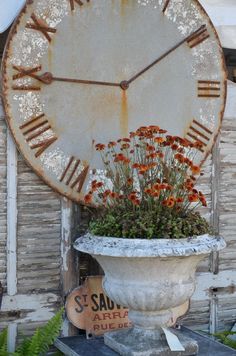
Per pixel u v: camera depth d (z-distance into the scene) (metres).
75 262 4.62
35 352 4.14
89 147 4.55
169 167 4.16
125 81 4.63
